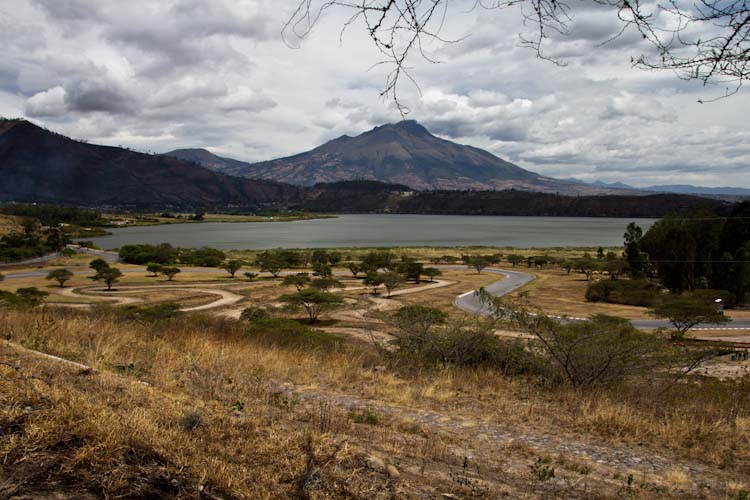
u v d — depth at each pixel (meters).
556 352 9.12
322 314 43.50
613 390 8.21
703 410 6.94
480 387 8.25
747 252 54.12
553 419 6.23
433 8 1.85
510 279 74.50
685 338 29.33
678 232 60.09
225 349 8.76
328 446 3.74
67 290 57.75
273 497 2.80
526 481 3.99
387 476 3.45
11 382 3.63
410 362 10.38
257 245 153.25
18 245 110.69
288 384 7.29
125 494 2.46
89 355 6.45
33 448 2.70
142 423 3.32
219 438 3.65
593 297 54.28
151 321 13.57
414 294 58.22
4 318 9.16
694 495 3.99
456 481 3.68
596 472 4.43
